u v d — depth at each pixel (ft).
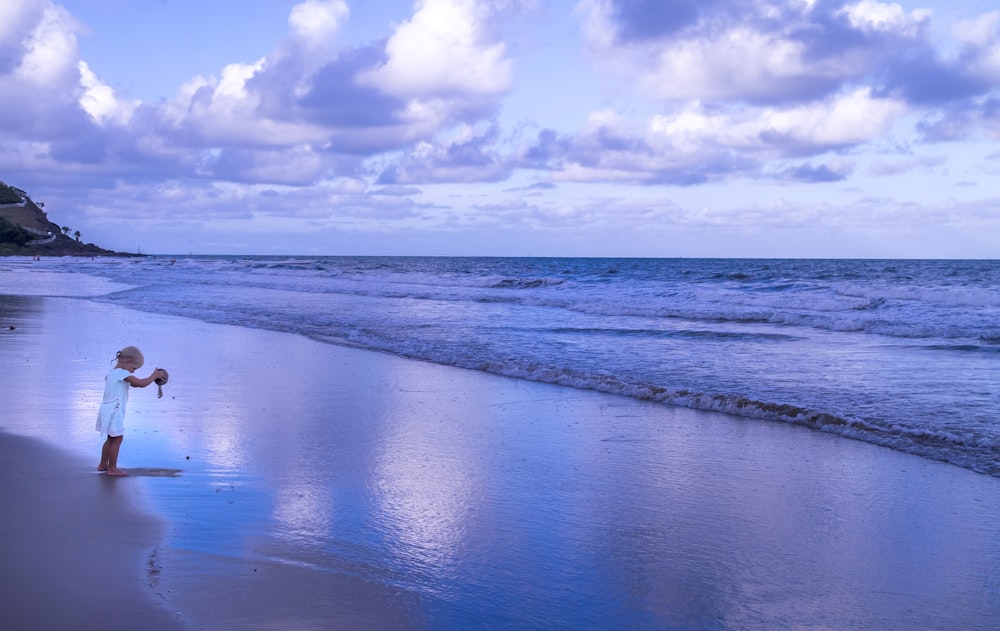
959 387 34.99
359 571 14.07
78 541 15.06
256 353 46.50
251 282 139.74
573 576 14.21
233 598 12.65
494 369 40.78
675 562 15.01
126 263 281.74
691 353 46.75
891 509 18.51
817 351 47.91
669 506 18.49
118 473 19.99
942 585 14.17
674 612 12.85
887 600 13.51
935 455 23.47
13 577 13.20
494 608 12.78
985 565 15.12
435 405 31.07
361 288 121.49
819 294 92.02
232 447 23.38
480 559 14.89
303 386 35.17
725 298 90.33
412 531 16.34
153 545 14.94
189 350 47.09
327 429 26.27
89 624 11.45
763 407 29.81
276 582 13.38
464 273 178.60
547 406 31.19
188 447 23.17
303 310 79.82
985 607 13.28
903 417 28.37
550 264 307.99
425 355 46.11
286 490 19.04
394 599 12.92
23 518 16.38
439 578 13.92
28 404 28.66
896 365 42.06
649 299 93.71
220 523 16.42
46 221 580.30
